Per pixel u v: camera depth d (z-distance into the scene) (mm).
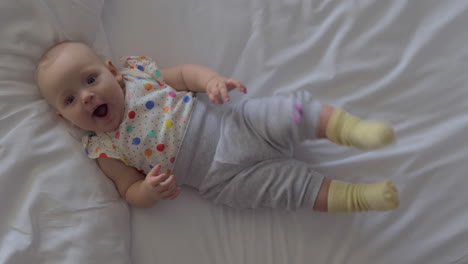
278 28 1037
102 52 1032
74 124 958
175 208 995
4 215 864
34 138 915
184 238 974
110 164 968
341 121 832
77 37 987
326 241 949
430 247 918
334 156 992
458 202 929
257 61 1037
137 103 957
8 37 924
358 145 823
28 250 841
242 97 1041
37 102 951
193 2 1058
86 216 896
